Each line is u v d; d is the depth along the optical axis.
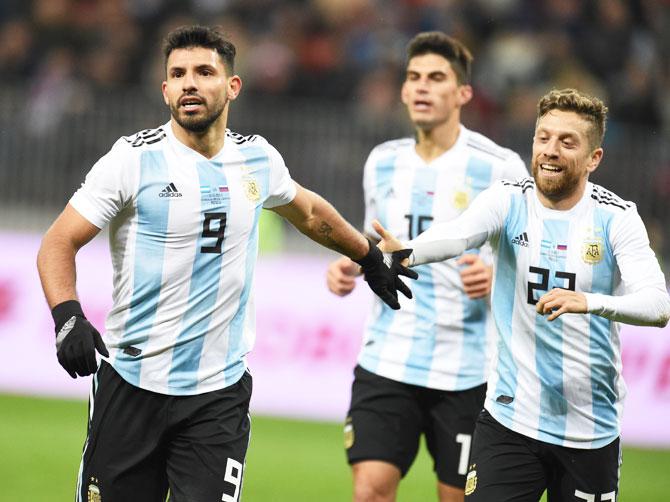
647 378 34.44
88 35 47.66
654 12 48.19
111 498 16.88
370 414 21.11
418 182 22.08
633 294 16.12
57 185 38.78
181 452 16.78
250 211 16.80
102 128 38.66
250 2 48.78
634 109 43.94
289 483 28.19
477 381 21.05
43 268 15.80
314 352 35.81
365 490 20.70
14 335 36.88
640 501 28.23
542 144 16.61
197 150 16.58
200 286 16.56
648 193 36.31
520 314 17.12
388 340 21.36
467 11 48.06
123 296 16.61
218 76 16.34
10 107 39.09
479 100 44.38
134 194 16.23
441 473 21.12
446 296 21.11
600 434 17.11
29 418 33.59
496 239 17.44
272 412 35.69
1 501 25.27
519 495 17.03
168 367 16.61
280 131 38.00
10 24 47.81
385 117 38.94
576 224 16.88
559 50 46.69
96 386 16.97
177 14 48.41
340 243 18.03
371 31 47.84
